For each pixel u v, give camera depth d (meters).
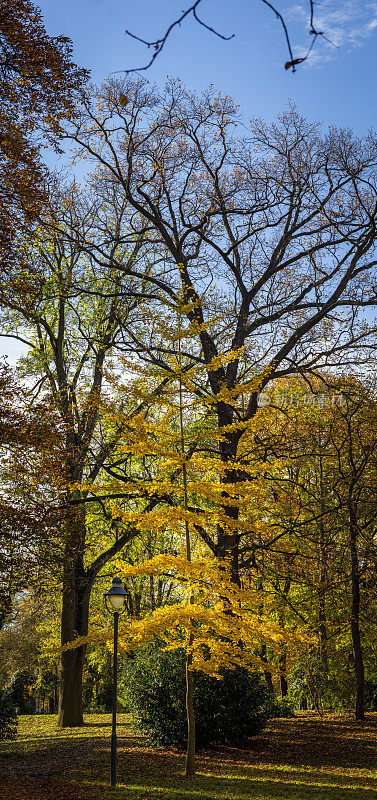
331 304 19.58
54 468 15.30
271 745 14.98
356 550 19.97
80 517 16.34
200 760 13.30
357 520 21.38
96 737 16.88
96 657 30.23
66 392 20.36
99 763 12.92
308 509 21.44
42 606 29.70
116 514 11.51
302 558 20.77
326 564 20.27
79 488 12.51
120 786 10.55
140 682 15.18
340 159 19.19
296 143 20.06
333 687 23.73
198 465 11.87
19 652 39.81
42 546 15.37
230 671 15.02
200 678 14.82
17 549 14.77
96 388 19.48
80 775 11.67
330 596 22.88
